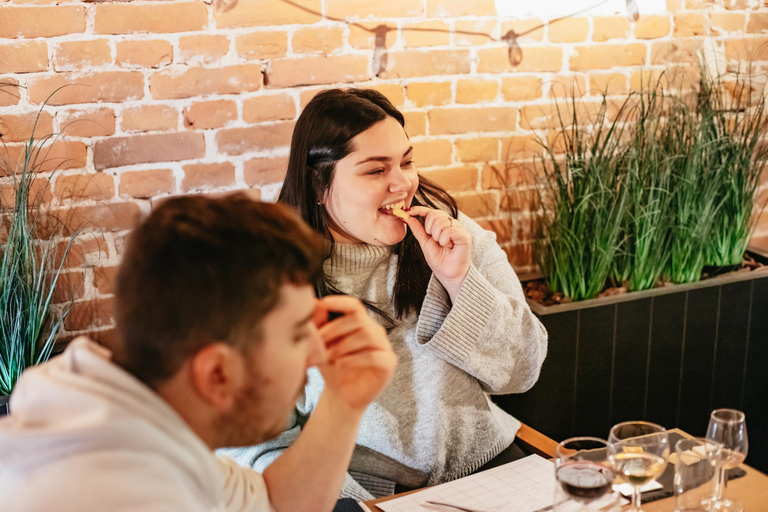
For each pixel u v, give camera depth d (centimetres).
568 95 257
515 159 255
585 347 238
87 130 205
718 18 270
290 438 154
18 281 192
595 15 253
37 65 197
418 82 237
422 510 125
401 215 153
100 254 212
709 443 125
